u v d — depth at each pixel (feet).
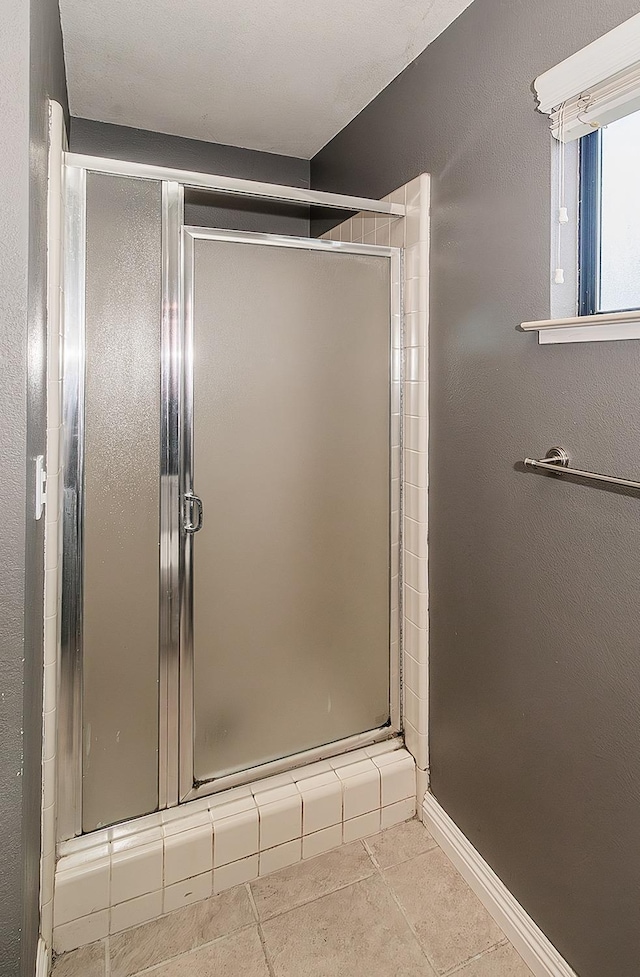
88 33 5.56
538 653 4.69
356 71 6.21
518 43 4.57
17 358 2.94
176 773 5.62
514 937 4.97
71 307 4.89
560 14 4.17
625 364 3.82
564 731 4.47
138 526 5.28
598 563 4.11
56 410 4.67
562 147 4.29
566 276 4.36
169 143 7.82
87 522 5.09
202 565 5.60
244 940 5.07
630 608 3.88
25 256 2.92
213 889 5.51
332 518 6.18
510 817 5.08
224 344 5.55
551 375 4.43
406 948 4.99
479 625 5.38
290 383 5.87
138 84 6.51
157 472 5.32
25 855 3.30
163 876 5.29
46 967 4.64
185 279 5.32
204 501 5.57
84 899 5.01
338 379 6.09
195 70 6.23
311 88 6.55
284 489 5.93
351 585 6.34
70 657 5.09
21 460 2.97
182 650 5.55
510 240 4.77
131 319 5.12
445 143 5.51
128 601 5.30
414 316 6.07
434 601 6.08
